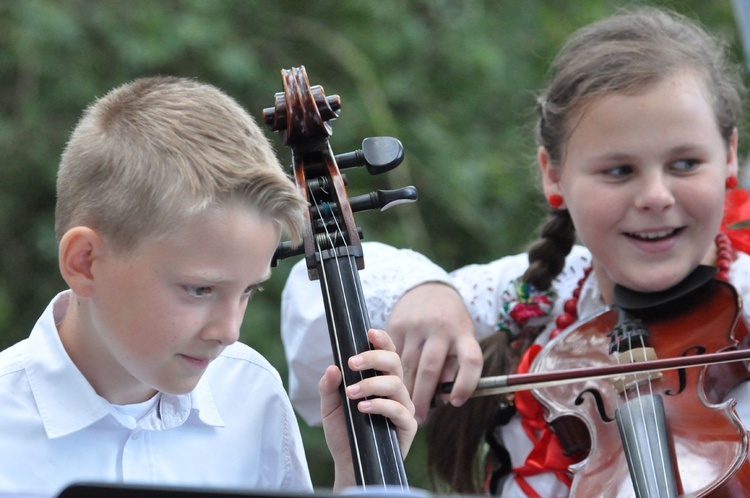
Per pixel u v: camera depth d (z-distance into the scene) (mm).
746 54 9070
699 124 7039
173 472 6238
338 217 6402
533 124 9211
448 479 7949
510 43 18859
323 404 6176
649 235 7137
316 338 8062
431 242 18281
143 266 5441
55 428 5953
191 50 17203
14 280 16922
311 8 18359
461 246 18422
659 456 6551
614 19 7855
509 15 19031
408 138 17969
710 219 7129
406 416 5922
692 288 7266
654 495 6398
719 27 18297
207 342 5551
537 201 10594
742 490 6359
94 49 17062
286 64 18000
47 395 5992
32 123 16641
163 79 6223
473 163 17719
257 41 17922
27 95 16703
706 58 7410
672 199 7000
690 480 6473
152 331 5500
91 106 6312
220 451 6430
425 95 18359
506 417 7699
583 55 7426
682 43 7410
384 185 17656
